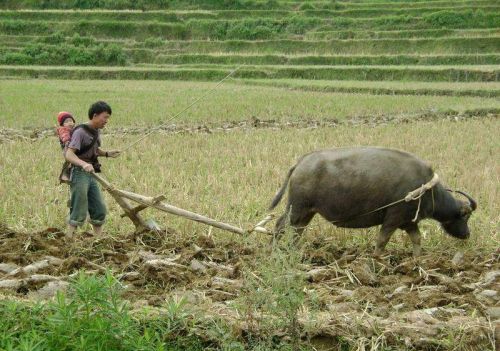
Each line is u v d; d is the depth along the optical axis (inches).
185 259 394.6
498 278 374.0
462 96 1566.2
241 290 326.6
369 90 1692.9
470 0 2834.6
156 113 1211.9
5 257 390.3
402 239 455.8
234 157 758.5
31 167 695.7
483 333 286.8
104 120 420.8
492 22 2625.5
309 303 315.6
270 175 650.8
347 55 2415.1
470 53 2349.9
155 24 2856.8
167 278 353.4
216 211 509.4
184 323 284.2
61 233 448.1
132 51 2642.7
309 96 1514.5
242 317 291.1
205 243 432.8
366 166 398.3
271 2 3090.6
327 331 285.9
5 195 561.0
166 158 753.6
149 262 372.2
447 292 348.8
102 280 275.4
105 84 1948.8
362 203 399.5
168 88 1788.9
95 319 258.7
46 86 1838.1
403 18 2711.6
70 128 426.0
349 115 1210.0
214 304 312.0
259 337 281.3
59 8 3201.3
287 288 266.8
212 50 2679.6
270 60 2452.0
